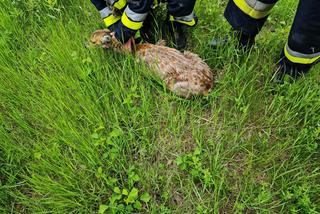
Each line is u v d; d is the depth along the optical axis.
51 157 2.30
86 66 2.69
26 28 3.08
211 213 2.16
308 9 2.08
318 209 2.15
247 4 2.46
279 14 3.27
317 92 2.57
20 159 2.38
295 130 2.46
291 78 2.56
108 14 2.74
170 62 2.56
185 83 2.51
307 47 2.29
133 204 2.18
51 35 2.95
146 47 2.67
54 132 2.46
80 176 2.27
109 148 2.36
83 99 2.52
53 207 2.18
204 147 2.41
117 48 2.72
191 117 2.51
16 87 2.67
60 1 3.24
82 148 2.33
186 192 2.23
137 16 2.48
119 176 2.30
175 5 2.63
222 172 2.29
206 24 3.10
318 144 2.39
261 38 3.00
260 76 2.73
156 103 2.54
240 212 2.12
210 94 2.58
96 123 2.47
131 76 2.66
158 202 2.22
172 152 2.41
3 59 2.79
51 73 2.67
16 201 2.25
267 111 2.55
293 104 2.52
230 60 2.69
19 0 3.22
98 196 2.20
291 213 2.14
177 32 2.87
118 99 2.53
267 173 2.31
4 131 2.43
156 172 2.30
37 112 2.52
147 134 2.46
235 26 2.63
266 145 2.39
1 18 3.03
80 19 3.14
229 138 2.43
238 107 2.54
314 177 2.27
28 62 2.78
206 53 2.87
